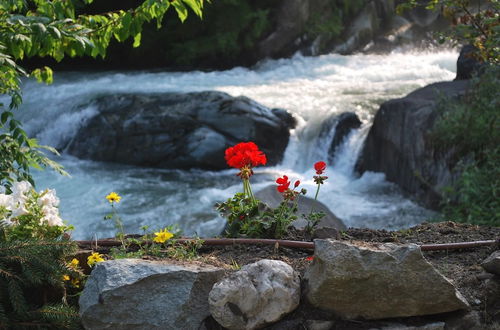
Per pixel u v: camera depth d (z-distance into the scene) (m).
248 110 12.36
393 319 2.84
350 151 11.73
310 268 2.91
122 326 2.84
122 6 20.20
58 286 3.13
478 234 3.79
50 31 3.37
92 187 10.75
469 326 2.85
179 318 2.84
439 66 17.86
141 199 10.22
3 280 3.08
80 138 12.77
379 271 2.73
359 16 21.81
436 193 8.45
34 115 13.56
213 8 19.06
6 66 3.73
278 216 3.67
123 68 19.39
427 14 22.75
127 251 3.58
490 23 5.36
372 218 8.93
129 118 12.46
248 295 2.77
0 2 3.58
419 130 8.92
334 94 14.52
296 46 19.98
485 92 7.56
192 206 9.95
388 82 15.97
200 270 2.92
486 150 7.07
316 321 2.80
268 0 19.95
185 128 12.16
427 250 3.49
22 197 3.43
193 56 18.88
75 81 16.27
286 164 12.40
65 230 3.46
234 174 11.88
